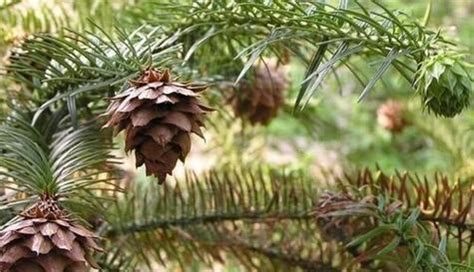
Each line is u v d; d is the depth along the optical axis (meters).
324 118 0.88
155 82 0.53
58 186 0.54
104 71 0.56
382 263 0.60
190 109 0.53
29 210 0.52
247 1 0.57
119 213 0.62
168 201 0.63
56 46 0.56
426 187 0.61
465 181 0.67
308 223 0.63
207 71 0.63
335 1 0.64
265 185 0.64
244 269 0.67
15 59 0.58
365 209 0.59
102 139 0.58
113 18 0.62
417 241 0.58
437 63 0.53
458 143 0.75
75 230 0.51
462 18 0.90
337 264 0.63
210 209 0.63
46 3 0.65
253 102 0.67
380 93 0.89
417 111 0.78
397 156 0.87
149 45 0.56
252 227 0.64
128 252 0.62
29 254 0.51
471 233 0.60
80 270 0.51
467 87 0.53
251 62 0.55
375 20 0.55
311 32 0.56
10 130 0.56
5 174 0.54
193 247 0.64
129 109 0.53
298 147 0.84
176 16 0.60
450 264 0.57
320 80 0.53
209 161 0.79
